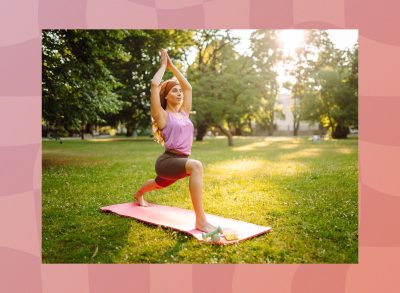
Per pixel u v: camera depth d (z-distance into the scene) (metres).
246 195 3.82
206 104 12.65
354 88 14.73
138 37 12.15
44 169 5.70
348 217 3.06
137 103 14.82
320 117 16.62
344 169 5.46
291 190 4.05
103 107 7.39
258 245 2.47
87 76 7.05
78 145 12.24
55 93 6.65
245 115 14.75
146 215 3.05
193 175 2.71
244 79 12.72
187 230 2.65
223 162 6.84
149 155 8.32
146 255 2.36
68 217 3.09
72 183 4.52
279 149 10.31
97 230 2.76
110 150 9.98
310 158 7.33
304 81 15.99
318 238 2.62
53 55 6.42
